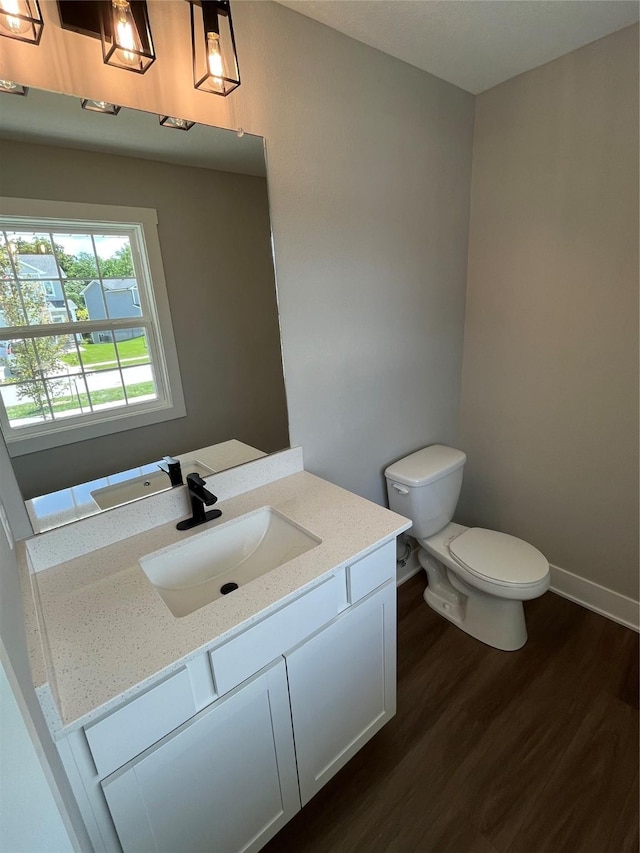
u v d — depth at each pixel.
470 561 1.81
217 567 1.30
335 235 1.58
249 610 0.95
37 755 0.52
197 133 1.21
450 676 1.75
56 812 0.54
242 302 1.40
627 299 1.67
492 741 1.48
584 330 1.82
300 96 1.38
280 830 1.26
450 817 1.27
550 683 1.69
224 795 1.02
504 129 1.88
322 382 1.68
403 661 1.83
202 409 1.37
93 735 0.76
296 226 1.47
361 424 1.87
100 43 1.03
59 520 1.14
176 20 1.13
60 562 1.15
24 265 1.00
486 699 1.64
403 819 1.28
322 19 1.36
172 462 1.31
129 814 0.85
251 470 1.52
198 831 0.99
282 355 1.54
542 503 2.16
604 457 1.89
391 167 1.69
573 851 1.18
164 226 1.20
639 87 1.49
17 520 1.07
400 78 1.64
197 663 0.89
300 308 1.55
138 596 1.01
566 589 2.16
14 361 1.01
